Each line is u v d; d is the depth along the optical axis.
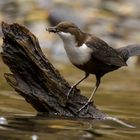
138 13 30.66
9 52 11.15
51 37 26.05
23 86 11.38
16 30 11.09
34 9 29.17
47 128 10.55
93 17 28.81
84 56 11.66
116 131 10.75
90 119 11.56
